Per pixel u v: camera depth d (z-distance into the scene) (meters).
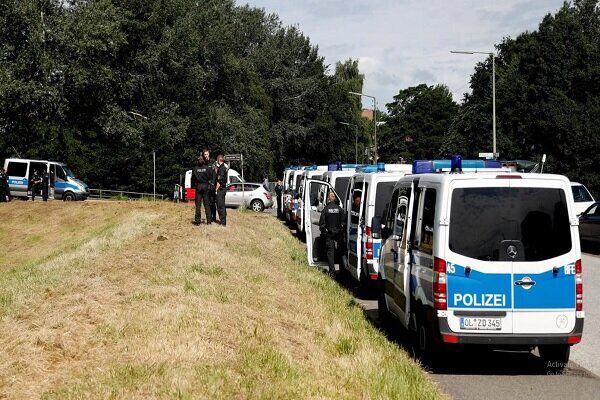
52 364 6.19
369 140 87.69
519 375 7.77
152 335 7.14
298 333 8.48
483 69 55.81
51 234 29.38
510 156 51.53
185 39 49.94
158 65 47.47
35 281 12.06
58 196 40.38
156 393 5.48
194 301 8.94
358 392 6.33
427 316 7.99
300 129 74.88
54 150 45.44
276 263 16.08
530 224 7.66
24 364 6.09
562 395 6.96
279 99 75.19
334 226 14.91
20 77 37.56
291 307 10.21
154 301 8.89
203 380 5.87
